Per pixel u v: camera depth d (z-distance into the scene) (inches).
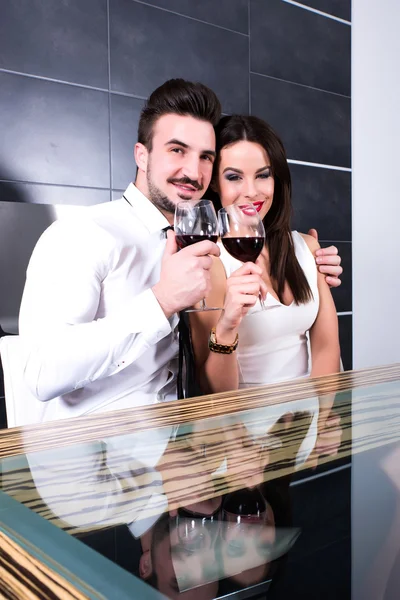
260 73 127.3
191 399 37.9
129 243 65.2
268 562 13.4
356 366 147.4
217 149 75.0
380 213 152.7
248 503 17.8
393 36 154.4
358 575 12.4
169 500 18.5
